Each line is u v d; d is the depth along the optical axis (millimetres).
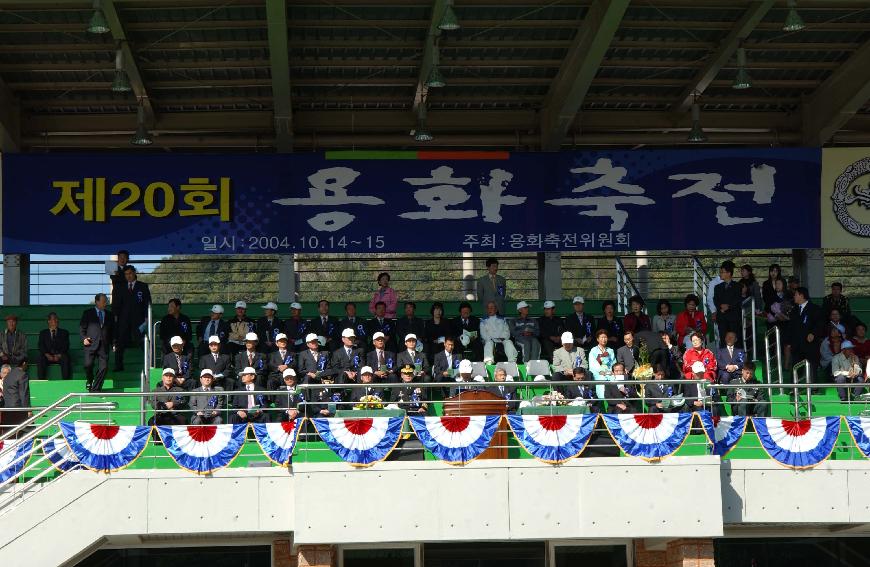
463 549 20016
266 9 22578
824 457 18625
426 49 24000
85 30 23375
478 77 25531
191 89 25734
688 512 18000
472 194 26469
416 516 17797
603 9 22469
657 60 25109
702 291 26672
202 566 20125
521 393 21594
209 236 26172
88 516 18000
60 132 26578
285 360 21109
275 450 18188
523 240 26469
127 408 22219
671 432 18156
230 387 20375
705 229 26656
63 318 26172
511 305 26594
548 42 24250
